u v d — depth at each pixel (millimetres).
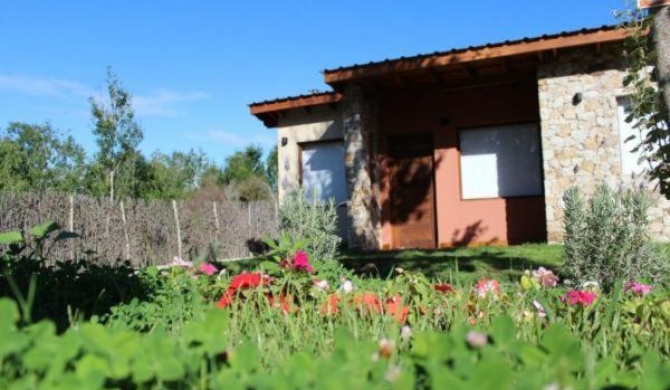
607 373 1100
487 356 987
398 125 11297
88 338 1026
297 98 11430
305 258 2670
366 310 2131
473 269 6086
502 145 10555
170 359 1049
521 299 2227
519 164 10398
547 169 8953
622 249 4301
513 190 10422
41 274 2881
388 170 11375
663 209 8352
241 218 12047
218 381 989
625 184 8531
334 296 2328
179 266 3170
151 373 1023
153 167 26578
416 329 1880
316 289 2484
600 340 1690
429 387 1018
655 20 3287
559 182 8867
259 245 12438
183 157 38781
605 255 4352
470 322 1932
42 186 22875
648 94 3785
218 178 38094
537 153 10281
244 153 41000
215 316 1191
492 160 10609
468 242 10547
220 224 11344
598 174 8680
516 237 10242
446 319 2055
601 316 1970
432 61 9391
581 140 8812
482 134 10727
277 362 1535
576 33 8484
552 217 8883
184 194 28656
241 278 2518
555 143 8945
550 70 9070
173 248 10016
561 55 8969
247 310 2193
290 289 2594
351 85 10492
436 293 2369
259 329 1951
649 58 3332
